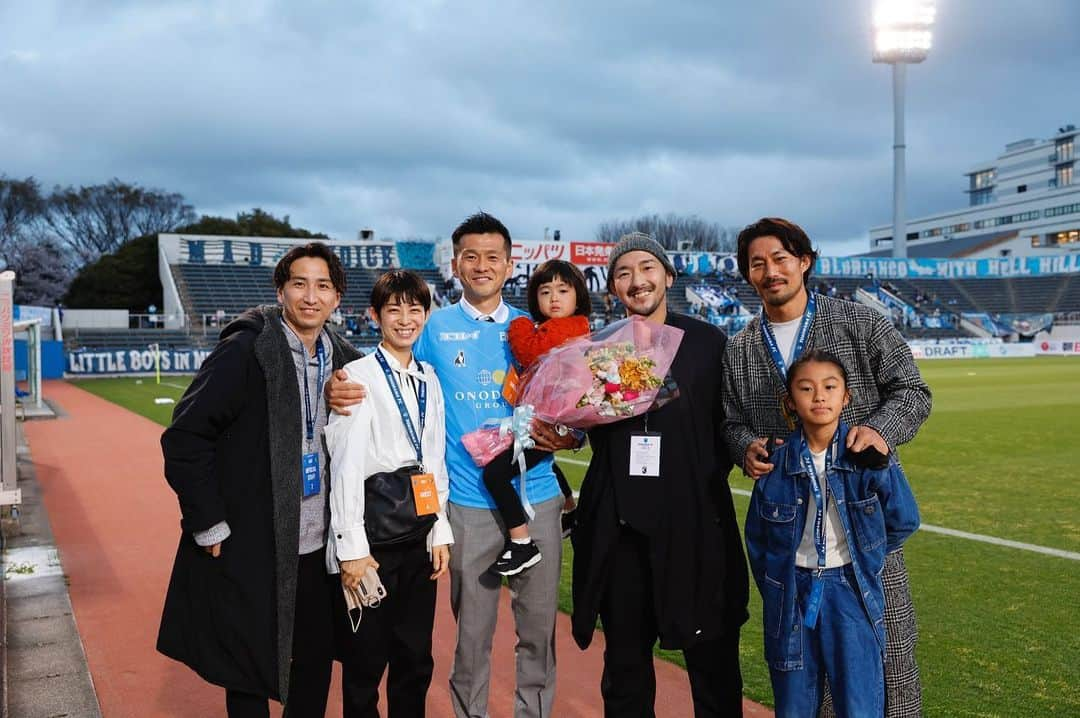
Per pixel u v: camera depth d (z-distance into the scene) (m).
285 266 2.86
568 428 2.98
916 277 54.81
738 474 9.96
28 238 54.28
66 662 4.12
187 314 40.06
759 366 2.96
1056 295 53.22
